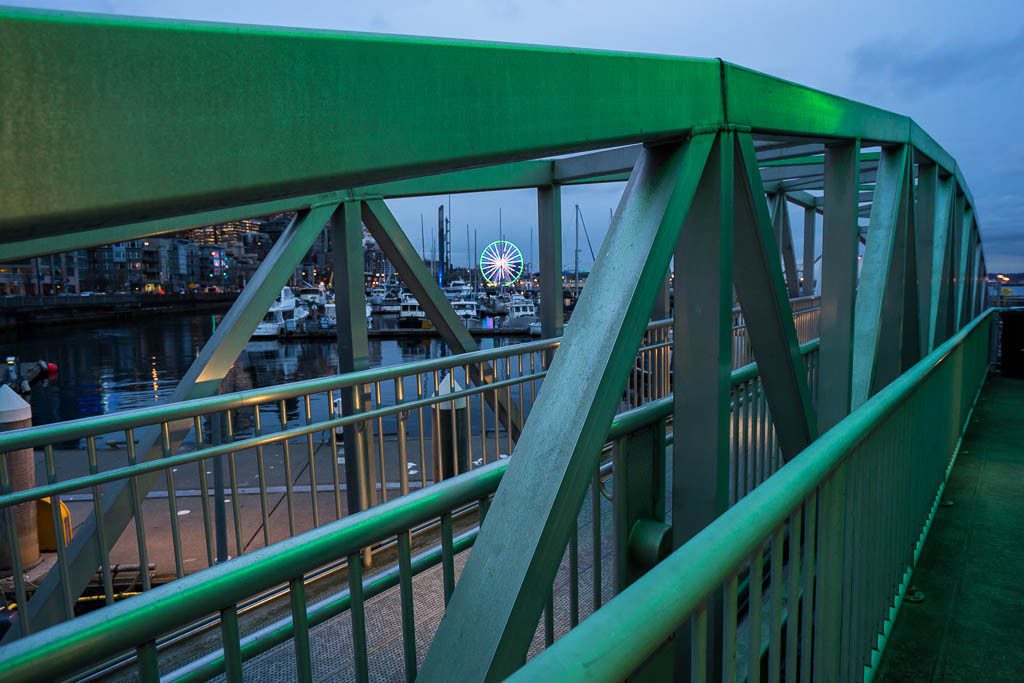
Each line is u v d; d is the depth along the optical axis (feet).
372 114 2.83
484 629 3.83
